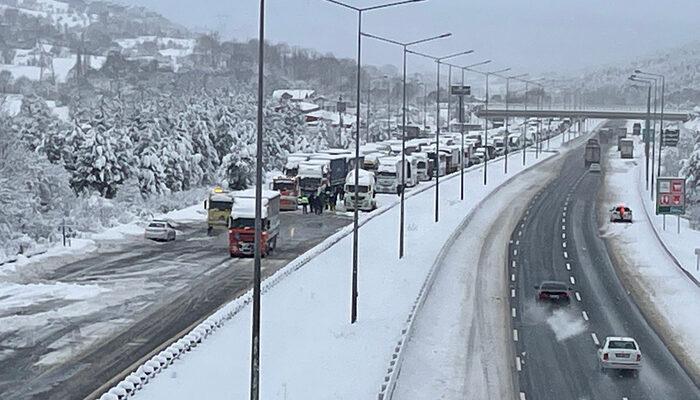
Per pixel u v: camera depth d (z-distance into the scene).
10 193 68.69
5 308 46.94
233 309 44.34
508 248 71.69
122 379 34.16
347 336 40.53
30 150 84.62
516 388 34.41
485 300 51.47
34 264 60.38
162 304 48.19
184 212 92.19
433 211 93.75
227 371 34.47
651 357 39.88
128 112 99.88
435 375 35.84
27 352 38.22
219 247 69.50
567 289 51.78
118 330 42.28
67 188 78.88
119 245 69.88
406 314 45.88
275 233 68.00
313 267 59.19
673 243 76.88
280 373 34.44
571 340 42.69
